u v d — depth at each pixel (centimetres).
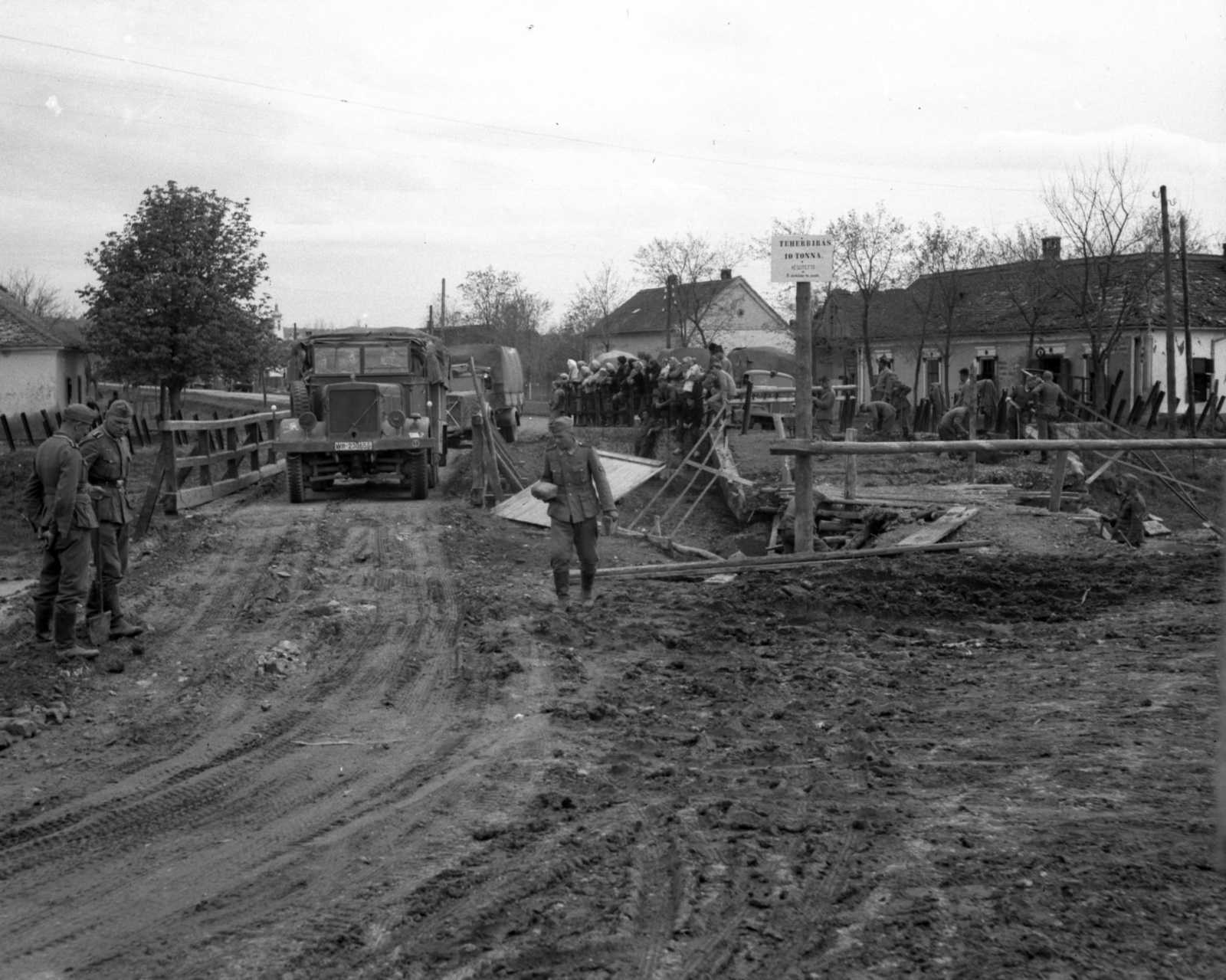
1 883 530
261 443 2530
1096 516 1655
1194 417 3503
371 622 1104
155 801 638
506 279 7494
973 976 409
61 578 952
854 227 4391
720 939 448
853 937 445
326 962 439
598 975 422
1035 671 868
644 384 3434
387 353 2242
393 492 2316
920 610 1099
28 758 720
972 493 1894
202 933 469
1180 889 470
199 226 3747
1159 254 4175
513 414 3625
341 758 710
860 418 3625
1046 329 4459
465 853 546
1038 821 557
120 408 1045
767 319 7250
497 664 914
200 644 1012
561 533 1155
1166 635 962
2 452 3397
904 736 718
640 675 892
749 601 1144
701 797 615
